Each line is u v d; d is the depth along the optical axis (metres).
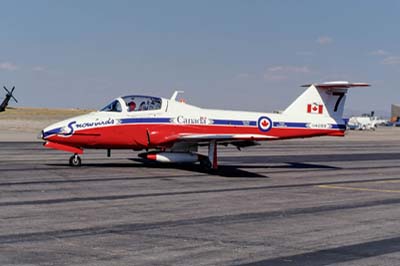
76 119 17.28
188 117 18.22
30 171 16.08
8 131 48.06
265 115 19.25
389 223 9.24
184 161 17.58
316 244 7.59
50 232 7.99
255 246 7.40
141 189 12.86
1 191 12.00
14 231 8.01
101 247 7.16
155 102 18.05
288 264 6.53
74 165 17.86
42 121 68.94
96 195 11.73
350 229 8.68
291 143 41.97
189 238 7.79
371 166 21.64
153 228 8.45
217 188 13.45
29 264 6.30
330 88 19.84
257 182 15.01
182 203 10.98
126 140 17.55
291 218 9.57
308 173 18.08
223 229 8.49
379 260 6.77
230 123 18.75
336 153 29.66
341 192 13.31
